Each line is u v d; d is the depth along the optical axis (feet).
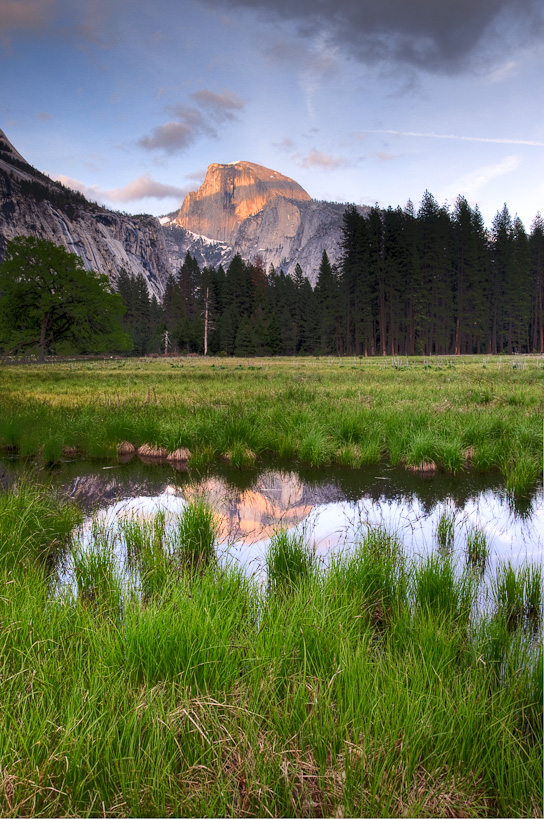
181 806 5.97
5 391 61.87
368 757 6.50
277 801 6.28
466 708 7.22
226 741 6.84
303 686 7.47
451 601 11.66
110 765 6.42
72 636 9.13
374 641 10.43
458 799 6.30
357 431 32.96
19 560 13.92
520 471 23.99
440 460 27.66
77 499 22.21
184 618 8.98
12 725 6.89
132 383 76.64
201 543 15.93
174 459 30.37
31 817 5.82
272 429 33.94
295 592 11.50
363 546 14.05
